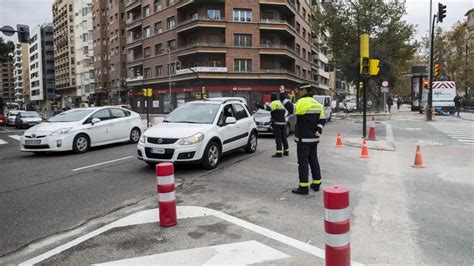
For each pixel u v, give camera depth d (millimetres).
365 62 13719
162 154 8164
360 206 5816
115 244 4355
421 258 3932
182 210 5605
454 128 19891
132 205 5918
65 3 93500
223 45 44469
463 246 4242
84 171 8711
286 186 7090
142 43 56594
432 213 5461
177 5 47719
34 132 11375
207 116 9352
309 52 63375
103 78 73750
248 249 4152
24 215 5488
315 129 6477
